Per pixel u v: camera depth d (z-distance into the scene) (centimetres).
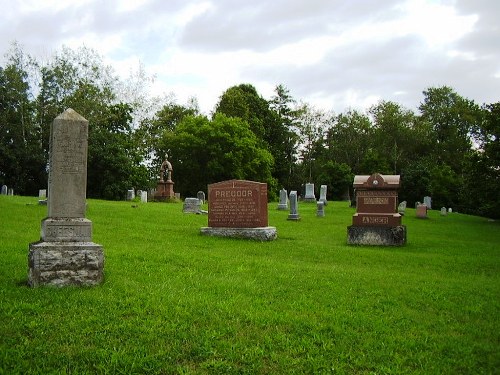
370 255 1544
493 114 3647
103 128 5119
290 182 7688
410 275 1178
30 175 5300
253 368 552
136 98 5738
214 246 1548
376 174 1959
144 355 573
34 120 5338
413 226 2939
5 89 5219
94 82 5238
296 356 594
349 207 4178
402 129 7306
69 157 881
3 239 1348
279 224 2597
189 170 5850
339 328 689
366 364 575
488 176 3750
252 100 7206
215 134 5666
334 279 1048
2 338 600
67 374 523
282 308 786
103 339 613
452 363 588
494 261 1539
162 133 6197
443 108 7669
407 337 673
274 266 1171
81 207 884
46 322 657
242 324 694
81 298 764
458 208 5647
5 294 769
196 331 654
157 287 877
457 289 1019
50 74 5288
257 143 6166
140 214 2403
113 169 4469
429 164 6588
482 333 709
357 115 8306
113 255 1172
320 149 8225
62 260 834
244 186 1814
